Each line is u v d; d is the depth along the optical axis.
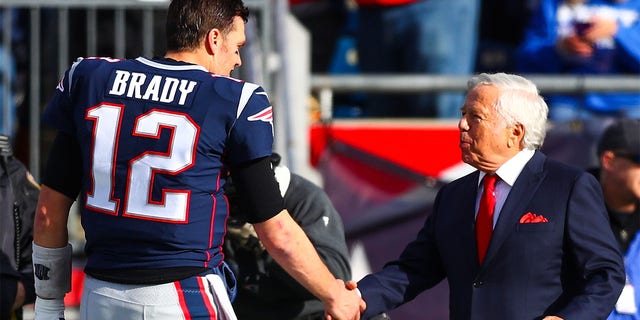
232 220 16.39
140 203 13.53
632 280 18.23
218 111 13.62
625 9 28.72
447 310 23.97
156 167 13.48
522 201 15.16
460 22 28.42
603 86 25.38
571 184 15.10
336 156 24.55
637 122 18.70
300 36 24.66
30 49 24.53
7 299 16.53
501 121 15.30
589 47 28.58
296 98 24.36
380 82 25.00
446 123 24.53
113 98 13.79
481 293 15.15
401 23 28.44
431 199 24.41
